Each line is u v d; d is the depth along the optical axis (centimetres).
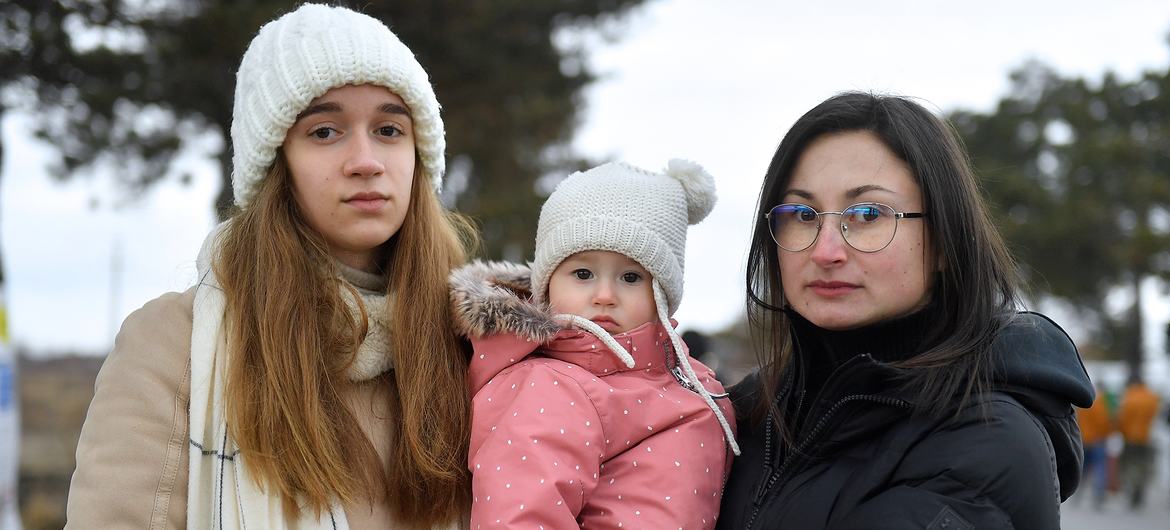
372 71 198
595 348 221
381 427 207
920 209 191
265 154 203
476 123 1215
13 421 564
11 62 893
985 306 190
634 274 230
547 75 1245
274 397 192
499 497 193
